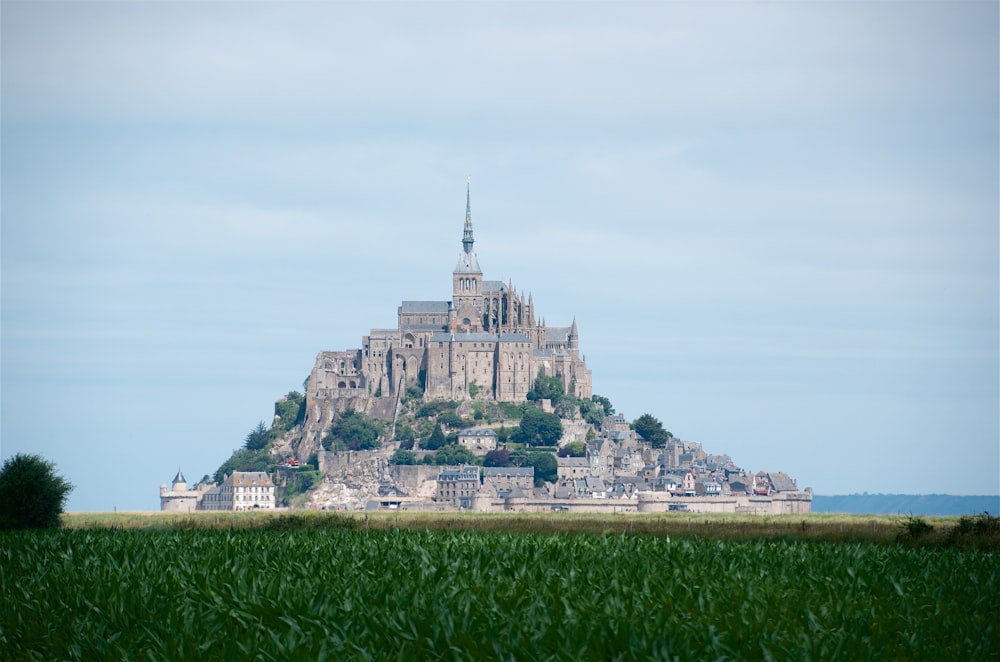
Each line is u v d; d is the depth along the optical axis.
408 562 186.62
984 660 135.75
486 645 133.75
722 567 182.88
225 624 143.62
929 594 165.62
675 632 137.12
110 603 153.00
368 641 137.12
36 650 140.00
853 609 153.88
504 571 176.12
